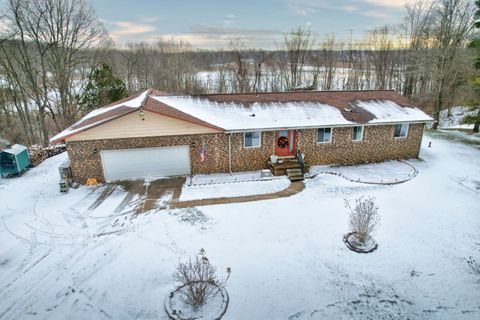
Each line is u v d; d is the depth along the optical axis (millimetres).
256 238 10609
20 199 13891
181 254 9836
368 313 7637
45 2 26406
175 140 15391
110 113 15992
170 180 15508
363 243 10195
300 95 19078
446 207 12477
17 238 10875
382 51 45531
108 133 14719
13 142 30750
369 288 8406
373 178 15344
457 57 29312
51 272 9164
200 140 15602
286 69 47938
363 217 10336
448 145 21469
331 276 8859
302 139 16703
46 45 27547
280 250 9992
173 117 14852
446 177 15477
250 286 8531
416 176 15570
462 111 34625
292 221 11594
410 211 12188
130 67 52000
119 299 8172
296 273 9000
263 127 15625
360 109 17922
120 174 15531
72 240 10703
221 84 47000
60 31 28016
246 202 13078
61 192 14391
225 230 11078
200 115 16219
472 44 22359
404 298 8055
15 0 25047
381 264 9289
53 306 7965
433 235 10656
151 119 14812
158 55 58656
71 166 14984
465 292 8211
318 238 10570
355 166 17203
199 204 12969
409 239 10445
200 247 10164
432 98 32969
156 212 12359
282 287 8500
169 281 8719
